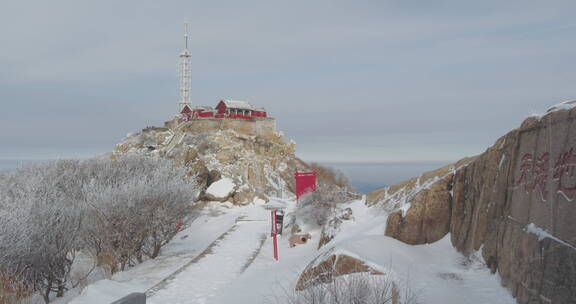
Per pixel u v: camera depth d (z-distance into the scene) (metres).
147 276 10.73
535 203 5.00
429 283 5.90
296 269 9.37
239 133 76.06
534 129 5.37
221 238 16.77
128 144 71.06
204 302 8.09
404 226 8.61
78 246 12.13
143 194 12.82
